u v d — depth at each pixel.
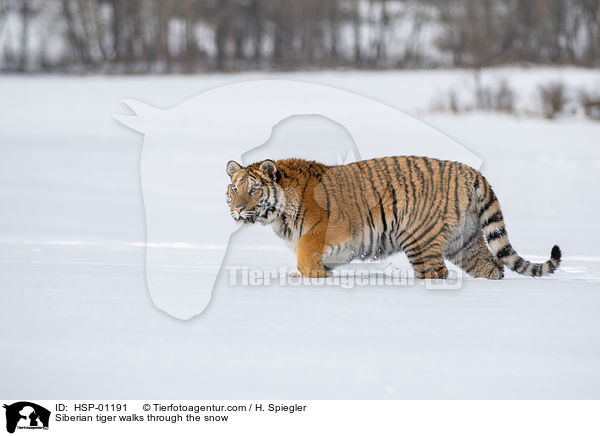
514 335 11.73
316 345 11.12
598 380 9.77
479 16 153.12
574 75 103.19
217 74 134.88
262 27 168.38
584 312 13.34
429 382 9.66
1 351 10.76
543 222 30.41
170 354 10.66
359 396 9.26
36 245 23.39
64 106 90.31
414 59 152.88
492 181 42.62
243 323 12.41
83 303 13.86
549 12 146.38
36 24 173.88
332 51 160.25
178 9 164.00
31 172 47.28
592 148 55.94
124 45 166.88
